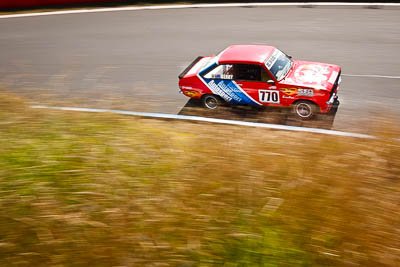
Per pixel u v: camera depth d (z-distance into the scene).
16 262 3.35
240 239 3.57
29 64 12.70
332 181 4.61
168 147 5.82
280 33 13.52
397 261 3.31
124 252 3.45
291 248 3.45
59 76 11.53
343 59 11.20
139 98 9.73
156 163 5.16
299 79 8.16
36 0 19.31
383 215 3.93
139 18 16.50
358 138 6.36
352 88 9.49
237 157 5.43
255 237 3.59
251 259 3.33
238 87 8.52
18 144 5.69
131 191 4.41
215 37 13.70
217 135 6.64
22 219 3.88
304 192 4.36
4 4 19.31
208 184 4.58
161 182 4.62
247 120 8.28
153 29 15.07
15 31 16.14
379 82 9.70
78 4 19.30
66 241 3.59
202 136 6.57
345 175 4.77
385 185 4.52
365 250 3.44
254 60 8.26
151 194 4.35
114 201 4.21
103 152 5.47
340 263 3.29
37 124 6.95
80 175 4.73
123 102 9.46
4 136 6.11
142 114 8.59
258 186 4.52
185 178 4.73
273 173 4.87
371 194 4.32
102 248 3.50
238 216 3.92
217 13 16.23
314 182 4.59
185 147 5.85
